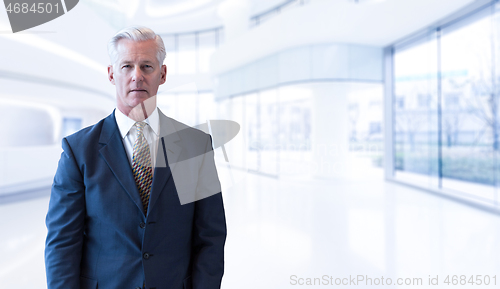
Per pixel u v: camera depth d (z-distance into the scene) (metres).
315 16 6.17
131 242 0.77
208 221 0.86
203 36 11.80
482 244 2.87
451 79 5.17
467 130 4.82
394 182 6.67
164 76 0.84
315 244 2.92
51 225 0.78
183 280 0.84
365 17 5.67
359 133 7.14
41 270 2.36
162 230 0.79
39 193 5.60
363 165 7.13
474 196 4.62
